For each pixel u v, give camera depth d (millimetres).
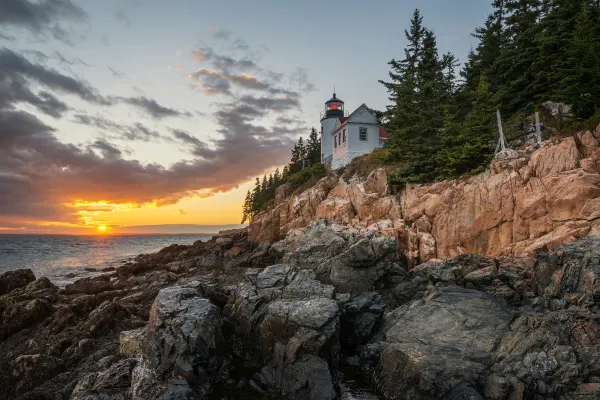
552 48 32812
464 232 25078
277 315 16359
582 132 21625
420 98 35719
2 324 21125
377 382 14586
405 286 21031
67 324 20875
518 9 41500
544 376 11805
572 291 14969
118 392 14273
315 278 22812
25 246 116625
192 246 66562
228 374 15867
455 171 29156
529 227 21797
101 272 49625
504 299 18109
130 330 18922
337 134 54844
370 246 23062
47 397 14445
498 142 26203
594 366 11562
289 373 14781
